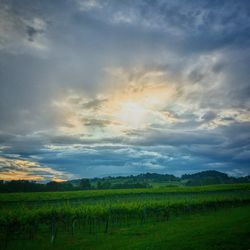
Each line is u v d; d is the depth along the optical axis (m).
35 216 28.92
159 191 91.12
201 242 18.48
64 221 32.75
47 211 30.47
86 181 161.12
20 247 23.20
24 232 29.95
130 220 40.41
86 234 29.28
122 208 36.59
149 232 26.92
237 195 72.56
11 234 28.91
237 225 24.86
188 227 27.50
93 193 84.00
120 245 20.91
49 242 25.20
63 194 81.94
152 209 39.66
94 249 20.44
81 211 32.09
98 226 35.66
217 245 17.30
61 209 31.48
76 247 21.88
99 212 32.84
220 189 92.31
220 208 52.03
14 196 74.38
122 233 27.89
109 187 166.38
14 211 29.45
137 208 37.28
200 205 48.19
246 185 107.69
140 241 21.72
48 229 34.38
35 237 28.64
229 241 18.03
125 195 83.88
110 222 39.00
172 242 19.52
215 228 24.17
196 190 91.75
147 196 81.25
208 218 35.75
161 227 30.06
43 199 70.69
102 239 24.94
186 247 17.44
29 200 68.94
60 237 28.08
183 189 95.56
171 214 46.06
